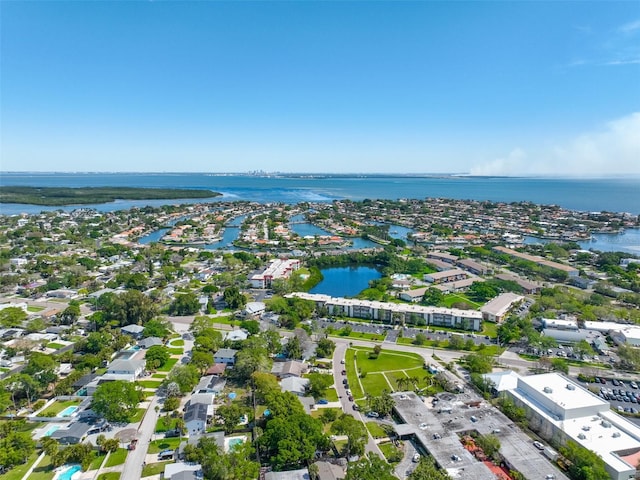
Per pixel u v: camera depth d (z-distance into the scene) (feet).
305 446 316.40
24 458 322.55
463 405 398.21
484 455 333.01
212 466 293.64
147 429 367.25
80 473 308.81
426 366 491.72
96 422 370.12
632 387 445.78
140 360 473.26
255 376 424.05
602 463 306.76
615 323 616.80
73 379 436.35
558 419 361.51
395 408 388.98
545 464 313.73
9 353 503.20
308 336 564.30
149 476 306.96
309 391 424.46
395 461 324.60
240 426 369.91
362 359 513.45
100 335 529.45
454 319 628.69
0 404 377.50
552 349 536.01
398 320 646.74
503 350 541.34
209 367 472.03
